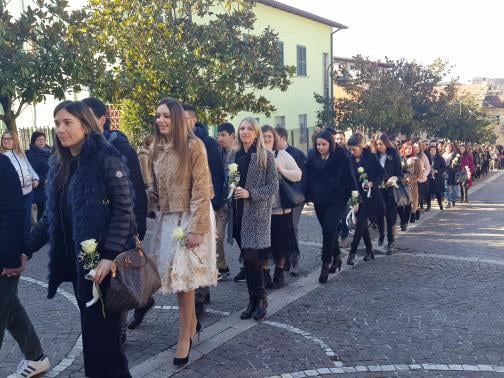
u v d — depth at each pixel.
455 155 15.66
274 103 24.53
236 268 7.83
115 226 3.24
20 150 7.88
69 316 5.76
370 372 4.40
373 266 7.94
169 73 11.68
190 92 11.61
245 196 5.30
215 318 5.66
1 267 3.70
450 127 28.17
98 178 3.23
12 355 4.70
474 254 8.66
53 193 3.42
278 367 4.50
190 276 4.29
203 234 4.28
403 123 23.48
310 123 27.81
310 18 26.67
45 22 10.40
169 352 4.75
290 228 6.71
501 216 13.21
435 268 7.77
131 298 3.26
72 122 3.29
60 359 4.64
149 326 5.41
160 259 4.35
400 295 6.46
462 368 4.46
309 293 6.55
